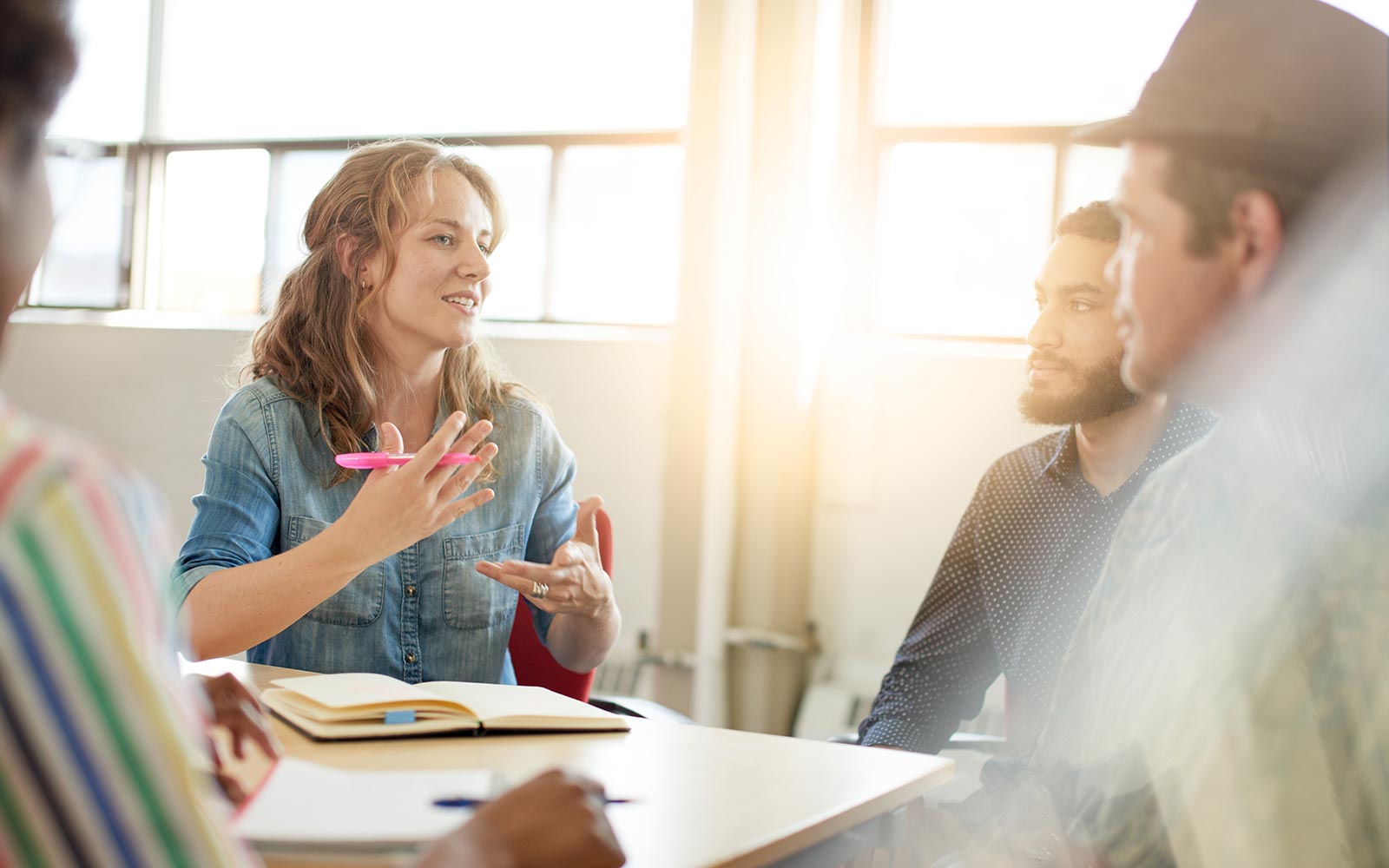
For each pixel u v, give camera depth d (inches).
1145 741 25.6
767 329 140.7
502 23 161.2
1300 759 22.0
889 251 143.9
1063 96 136.7
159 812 16.8
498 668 68.8
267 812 32.0
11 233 18.5
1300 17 22.9
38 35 18.1
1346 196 22.5
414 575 66.4
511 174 160.7
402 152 69.3
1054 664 64.4
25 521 16.0
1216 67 23.5
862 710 136.1
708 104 141.1
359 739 43.3
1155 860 25.4
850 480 141.0
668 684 142.6
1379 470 22.4
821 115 140.7
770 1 139.9
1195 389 25.3
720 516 140.9
